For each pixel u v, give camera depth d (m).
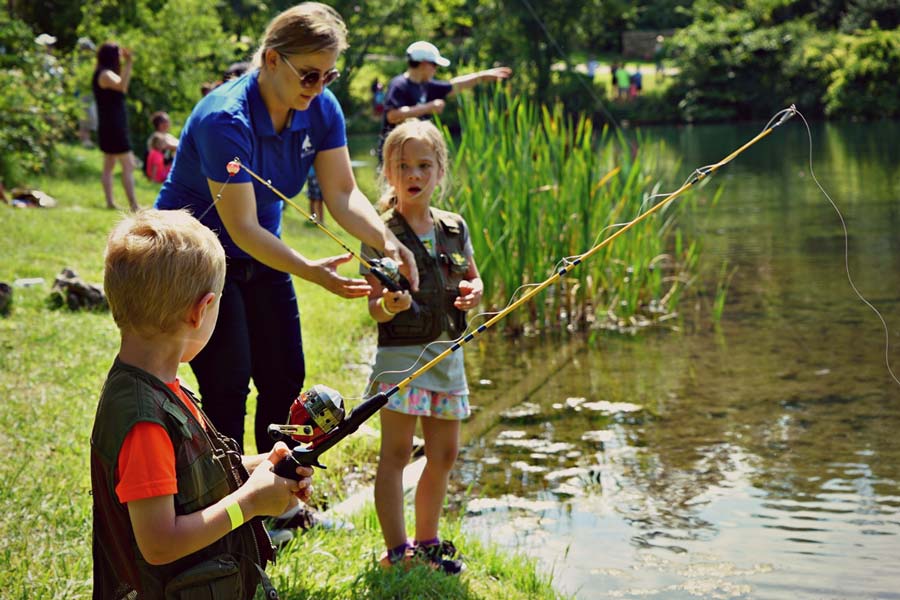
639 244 8.72
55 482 4.14
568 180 8.56
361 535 4.07
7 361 5.61
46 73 13.86
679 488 4.97
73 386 5.34
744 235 12.66
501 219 8.53
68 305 7.00
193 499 2.20
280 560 3.65
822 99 39.41
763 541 4.35
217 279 2.25
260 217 3.98
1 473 4.17
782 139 30.55
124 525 2.17
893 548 4.26
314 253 10.16
